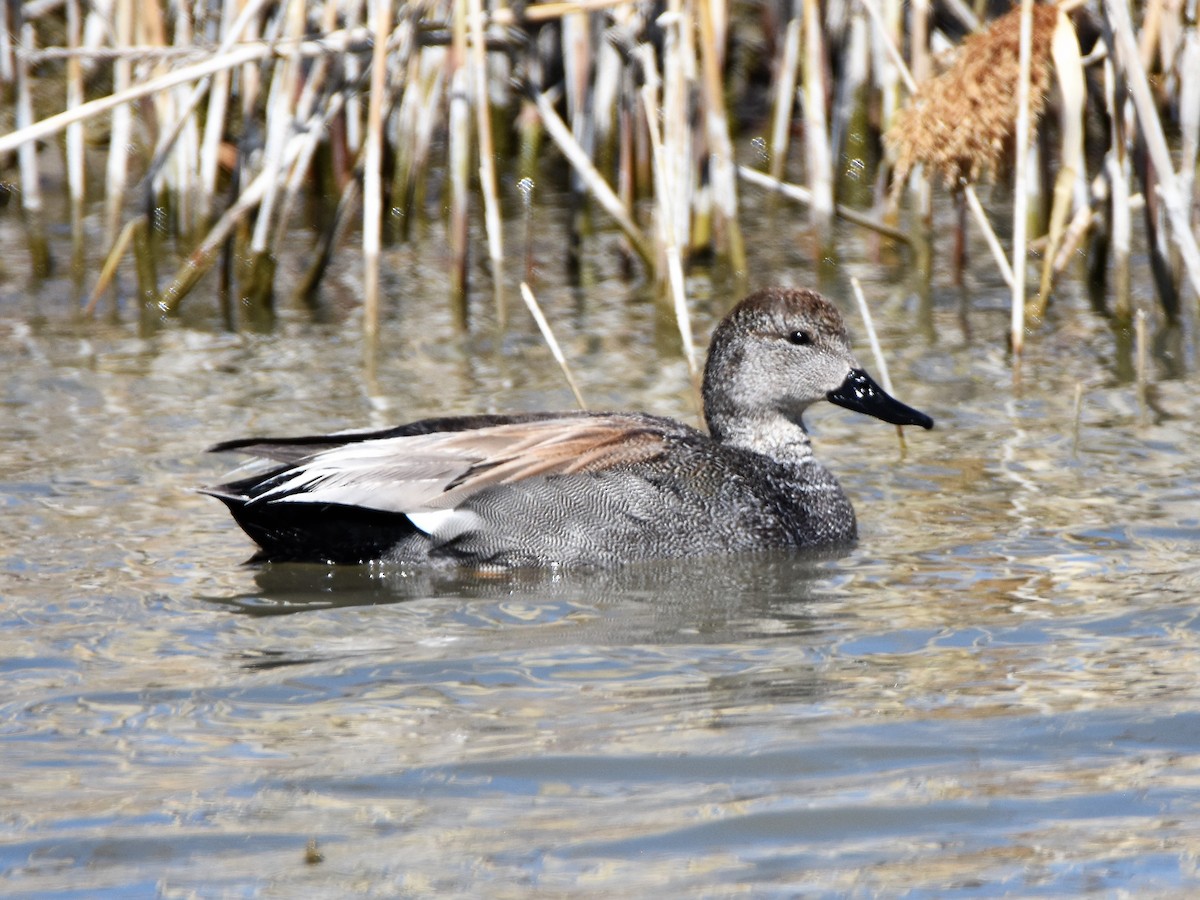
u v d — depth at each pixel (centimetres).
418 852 680
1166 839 684
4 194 2333
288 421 1395
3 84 2352
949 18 2073
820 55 1908
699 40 1884
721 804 721
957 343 1678
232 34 1659
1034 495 1210
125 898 645
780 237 2153
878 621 962
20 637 929
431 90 2145
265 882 657
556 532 1102
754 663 891
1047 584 1017
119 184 2003
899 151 1766
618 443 1142
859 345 1680
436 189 2417
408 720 815
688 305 1817
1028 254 2000
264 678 870
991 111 1553
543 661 900
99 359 1612
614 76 2044
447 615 988
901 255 2070
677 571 1093
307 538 1097
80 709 827
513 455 1117
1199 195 1697
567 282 1959
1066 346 1653
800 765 758
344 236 2228
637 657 906
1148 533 1109
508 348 1662
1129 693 832
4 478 1235
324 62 1795
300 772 755
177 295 1808
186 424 1388
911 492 1241
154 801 725
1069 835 689
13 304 1845
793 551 1134
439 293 1911
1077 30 1823
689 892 651
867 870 665
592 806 721
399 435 1141
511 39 1833
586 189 2109
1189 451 1298
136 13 1964
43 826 702
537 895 647
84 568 1055
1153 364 1574
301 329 1745
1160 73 2122
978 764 756
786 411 1238
